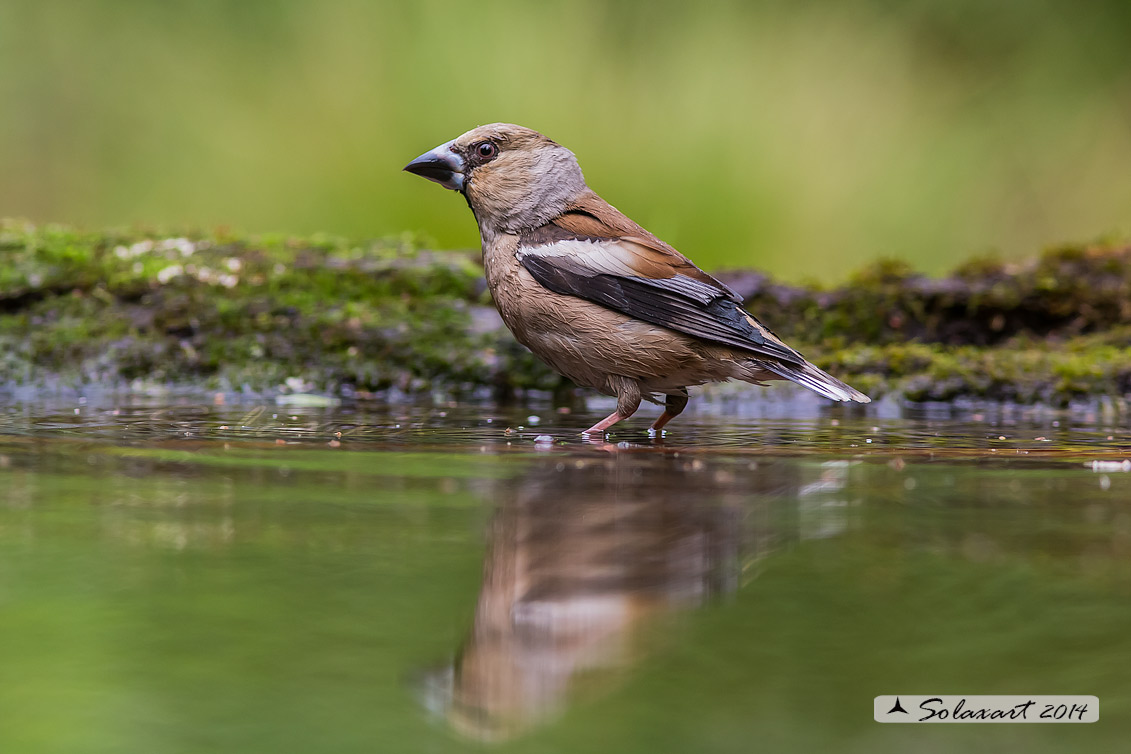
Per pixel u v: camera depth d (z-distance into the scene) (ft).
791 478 22.77
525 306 32.50
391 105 64.44
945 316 45.21
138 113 67.46
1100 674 13.39
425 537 17.87
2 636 14.35
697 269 32.14
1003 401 39.81
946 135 68.08
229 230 48.62
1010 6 70.54
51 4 68.18
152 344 40.73
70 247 43.70
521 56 65.16
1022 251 66.74
